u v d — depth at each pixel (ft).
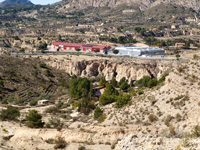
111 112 213.46
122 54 616.80
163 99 177.17
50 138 169.68
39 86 450.71
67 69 574.97
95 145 145.69
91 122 209.67
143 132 143.43
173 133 124.36
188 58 519.19
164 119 152.35
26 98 381.60
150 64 513.04
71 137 162.91
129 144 104.06
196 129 108.17
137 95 245.45
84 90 350.64
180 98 162.40
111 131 154.40
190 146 83.71
